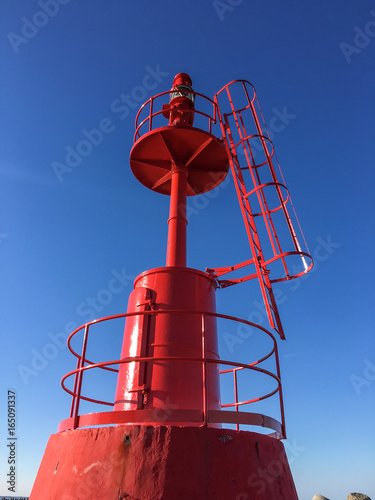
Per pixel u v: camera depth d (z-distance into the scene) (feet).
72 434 16.89
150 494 14.28
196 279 23.88
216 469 15.19
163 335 21.57
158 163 30.04
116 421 17.13
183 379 20.67
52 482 16.30
